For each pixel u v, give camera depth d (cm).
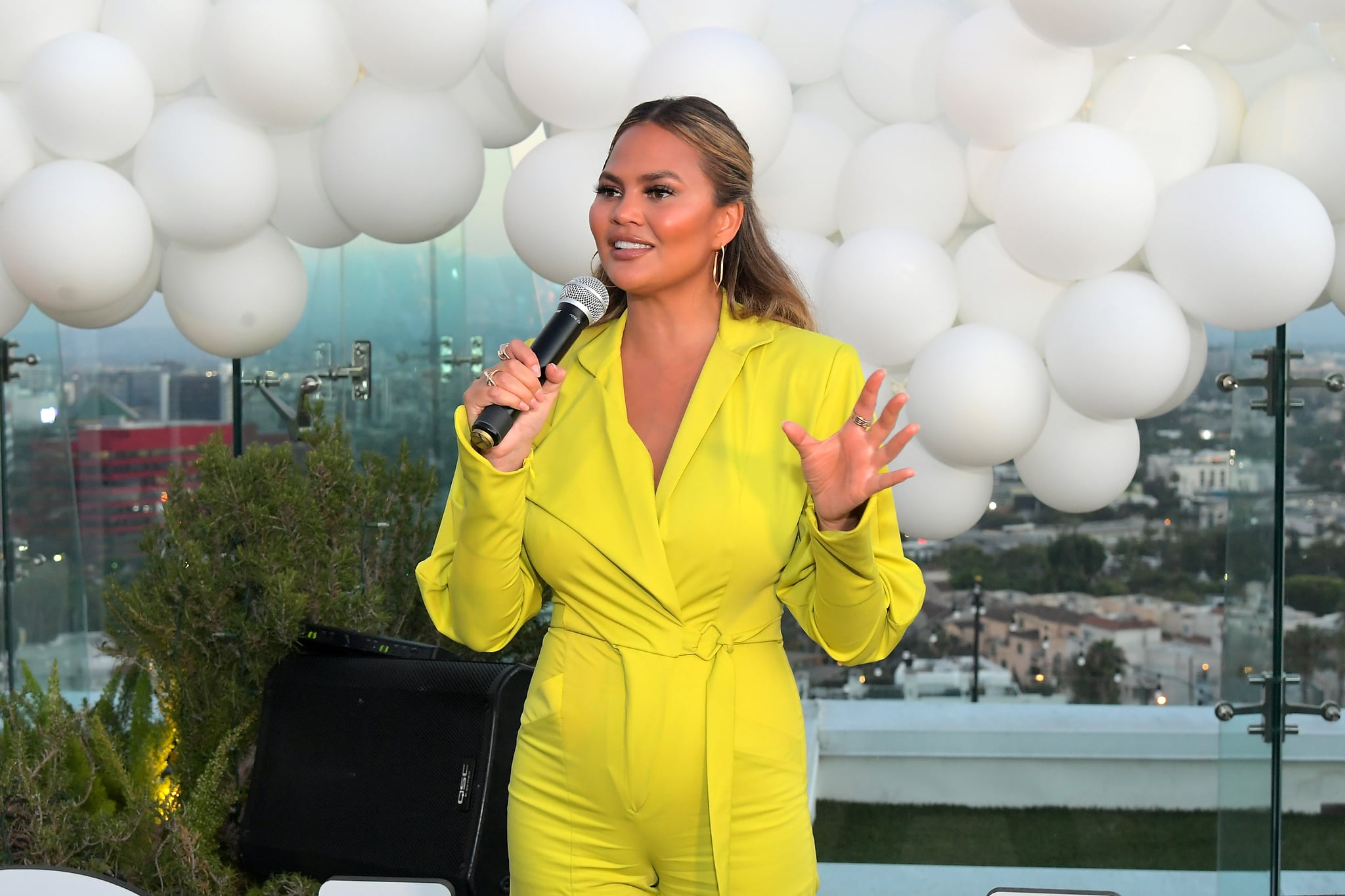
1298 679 294
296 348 348
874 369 260
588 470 148
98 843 252
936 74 256
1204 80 244
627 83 248
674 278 147
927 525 268
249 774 279
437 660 260
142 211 255
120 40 259
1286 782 297
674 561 143
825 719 334
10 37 251
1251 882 300
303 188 280
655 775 141
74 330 355
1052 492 266
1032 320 255
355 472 296
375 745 254
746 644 147
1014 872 327
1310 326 288
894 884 330
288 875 254
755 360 151
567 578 147
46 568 351
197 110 259
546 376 143
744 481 143
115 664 308
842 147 272
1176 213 236
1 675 347
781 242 262
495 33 271
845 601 140
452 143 266
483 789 243
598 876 148
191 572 274
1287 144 244
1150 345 234
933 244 252
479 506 142
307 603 273
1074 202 228
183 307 278
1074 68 234
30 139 256
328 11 252
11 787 260
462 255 350
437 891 175
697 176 146
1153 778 324
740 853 144
